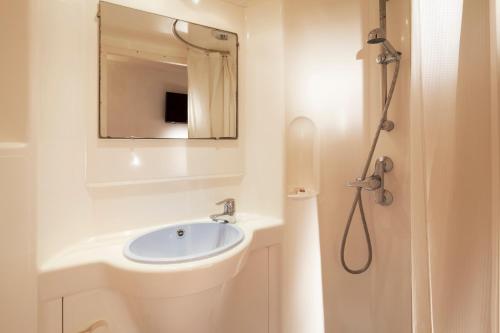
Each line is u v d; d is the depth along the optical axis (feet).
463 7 2.56
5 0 2.58
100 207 3.66
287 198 4.49
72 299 2.91
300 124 4.90
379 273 4.60
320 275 4.77
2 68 2.56
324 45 4.90
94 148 3.60
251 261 4.13
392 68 4.35
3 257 2.43
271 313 4.36
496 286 2.30
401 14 4.21
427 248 2.73
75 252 3.21
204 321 3.16
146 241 3.63
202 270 2.83
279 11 4.50
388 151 4.45
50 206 3.05
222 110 4.67
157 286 2.75
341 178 4.86
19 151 2.54
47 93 3.07
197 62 4.43
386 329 4.52
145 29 3.99
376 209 4.63
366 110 4.69
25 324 2.58
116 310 3.12
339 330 4.86
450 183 2.62
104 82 3.67
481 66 2.48
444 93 2.63
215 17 4.60
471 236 2.55
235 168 4.83
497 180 2.26
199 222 4.18
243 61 4.90
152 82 4.05
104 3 3.67
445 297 2.64
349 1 4.76
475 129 2.52
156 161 4.09
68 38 3.31
